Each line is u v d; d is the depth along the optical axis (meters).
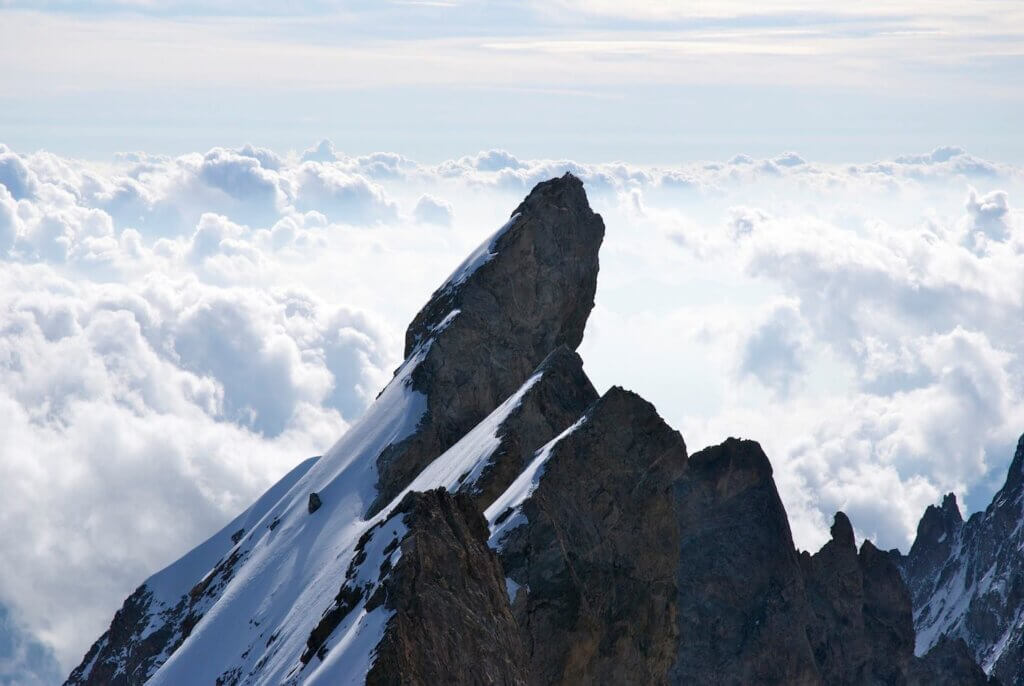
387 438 108.56
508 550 68.12
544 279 117.69
